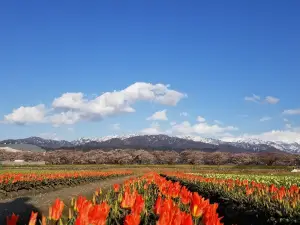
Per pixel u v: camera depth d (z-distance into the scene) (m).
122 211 6.45
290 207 11.38
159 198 5.89
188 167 100.25
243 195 15.75
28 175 30.03
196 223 5.50
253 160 166.38
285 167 98.44
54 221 4.90
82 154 163.50
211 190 20.31
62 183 34.88
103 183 40.78
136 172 78.25
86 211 4.33
